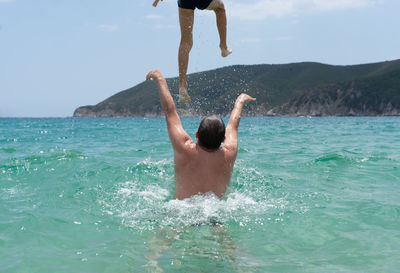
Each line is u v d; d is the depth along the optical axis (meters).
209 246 2.72
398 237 2.90
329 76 188.00
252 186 4.59
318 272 2.28
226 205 3.45
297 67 199.75
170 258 2.49
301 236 2.94
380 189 4.54
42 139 14.00
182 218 3.27
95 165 6.13
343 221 3.30
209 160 3.43
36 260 2.48
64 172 5.59
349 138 13.05
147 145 10.43
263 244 2.76
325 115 144.00
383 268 2.33
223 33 4.05
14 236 2.96
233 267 2.35
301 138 13.02
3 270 2.33
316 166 6.14
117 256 2.54
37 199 4.10
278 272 2.28
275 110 149.00
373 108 138.25
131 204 3.86
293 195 4.22
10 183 4.91
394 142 11.12
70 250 2.66
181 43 3.92
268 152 8.16
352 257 2.52
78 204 3.89
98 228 3.14
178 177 3.52
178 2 3.85
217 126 3.35
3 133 19.45
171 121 3.56
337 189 4.55
